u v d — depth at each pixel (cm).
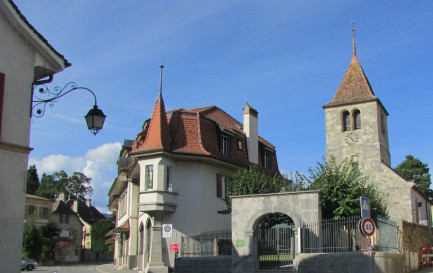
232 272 2331
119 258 4566
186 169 3256
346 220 2367
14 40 1430
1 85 1367
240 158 3672
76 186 9775
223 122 3797
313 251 2172
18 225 1355
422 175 6750
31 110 1434
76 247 8094
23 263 4572
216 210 3347
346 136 4341
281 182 3136
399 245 2388
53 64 1523
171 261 3066
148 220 3269
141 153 3122
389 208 4028
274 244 2392
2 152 1349
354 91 4422
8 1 1382
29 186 8706
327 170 2938
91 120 1444
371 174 4162
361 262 2002
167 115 3406
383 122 4562
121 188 4531
